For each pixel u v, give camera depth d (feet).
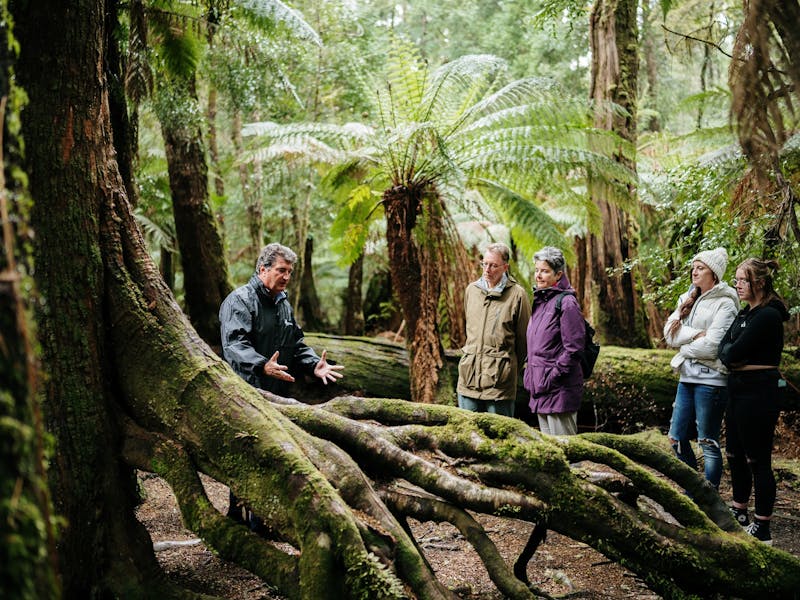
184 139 21.49
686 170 18.17
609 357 21.12
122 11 14.43
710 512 10.13
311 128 20.12
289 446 8.29
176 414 8.64
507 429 9.90
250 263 38.19
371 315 41.81
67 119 8.48
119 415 8.92
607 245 22.85
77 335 8.55
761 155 8.11
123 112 11.83
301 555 7.70
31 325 3.85
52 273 8.40
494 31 44.55
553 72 41.88
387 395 21.04
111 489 8.71
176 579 10.12
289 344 12.16
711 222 17.58
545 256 13.85
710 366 13.47
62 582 8.16
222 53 18.52
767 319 12.12
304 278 39.29
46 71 8.31
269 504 8.01
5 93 4.14
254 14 16.93
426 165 19.38
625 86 22.75
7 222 3.63
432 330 19.56
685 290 17.69
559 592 10.34
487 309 15.16
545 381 13.50
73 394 8.46
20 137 4.28
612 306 22.94
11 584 3.44
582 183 23.11
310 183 31.94
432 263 19.58
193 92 21.04
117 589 8.45
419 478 9.30
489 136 19.38
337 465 8.58
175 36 17.25
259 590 9.78
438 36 49.44
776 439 19.57
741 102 7.83
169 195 31.07
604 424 21.09
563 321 13.41
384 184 21.95
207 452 8.46
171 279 31.96
